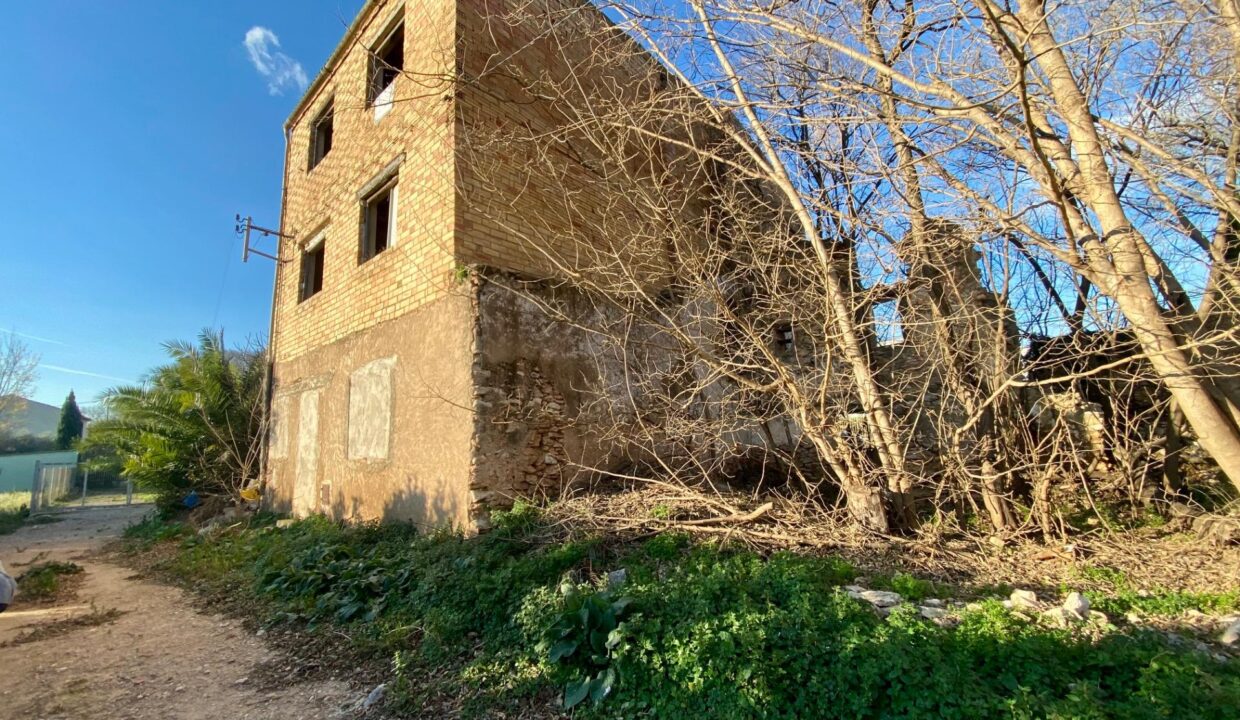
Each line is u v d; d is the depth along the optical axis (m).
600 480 6.77
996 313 5.36
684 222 6.79
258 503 10.63
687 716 2.70
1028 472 5.36
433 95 6.63
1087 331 4.86
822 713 2.46
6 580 4.17
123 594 6.18
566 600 3.54
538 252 7.16
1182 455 6.50
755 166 6.91
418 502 6.34
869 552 4.59
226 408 13.87
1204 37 4.50
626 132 6.54
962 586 4.04
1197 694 2.09
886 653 2.48
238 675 3.78
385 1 8.36
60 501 21.09
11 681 3.71
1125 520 5.49
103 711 3.27
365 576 5.13
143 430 14.06
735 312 6.09
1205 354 4.21
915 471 5.90
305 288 10.41
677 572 3.95
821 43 4.63
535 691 3.20
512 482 5.95
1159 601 3.58
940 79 4.59
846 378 5.74
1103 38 4.31
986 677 2.46
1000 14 4.07
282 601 5.20
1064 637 2.63
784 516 5.24
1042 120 4.46
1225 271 3.97
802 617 2.87
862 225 4.65
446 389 6.15
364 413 7.64
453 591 4.30
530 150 7.34
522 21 6.70
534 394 6.35
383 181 8.03
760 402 6.17
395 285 7.31
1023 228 4.32
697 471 7.29
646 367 7.49
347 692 3.46
